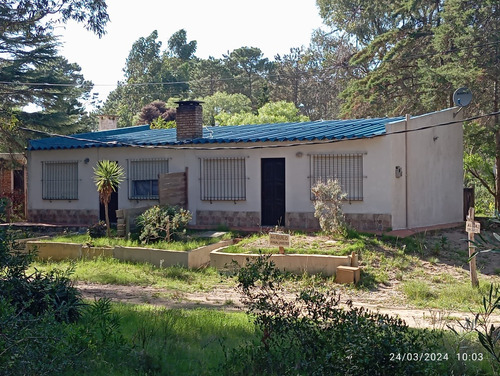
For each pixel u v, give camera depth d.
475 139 28.22
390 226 18.88
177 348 8.40
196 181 21.53
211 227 20.66
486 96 27.58
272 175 20.62
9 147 29.09
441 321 11.46
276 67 69.88
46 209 24.38
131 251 17.94
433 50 32.22
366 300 14.00
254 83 71.38
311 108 63.91
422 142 20.56
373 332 6.73
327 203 18.48
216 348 8.52
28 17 25.08
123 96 76.81
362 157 19.25
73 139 23.72
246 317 10.96
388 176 18.89
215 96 58.88
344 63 45.22
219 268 17.00
